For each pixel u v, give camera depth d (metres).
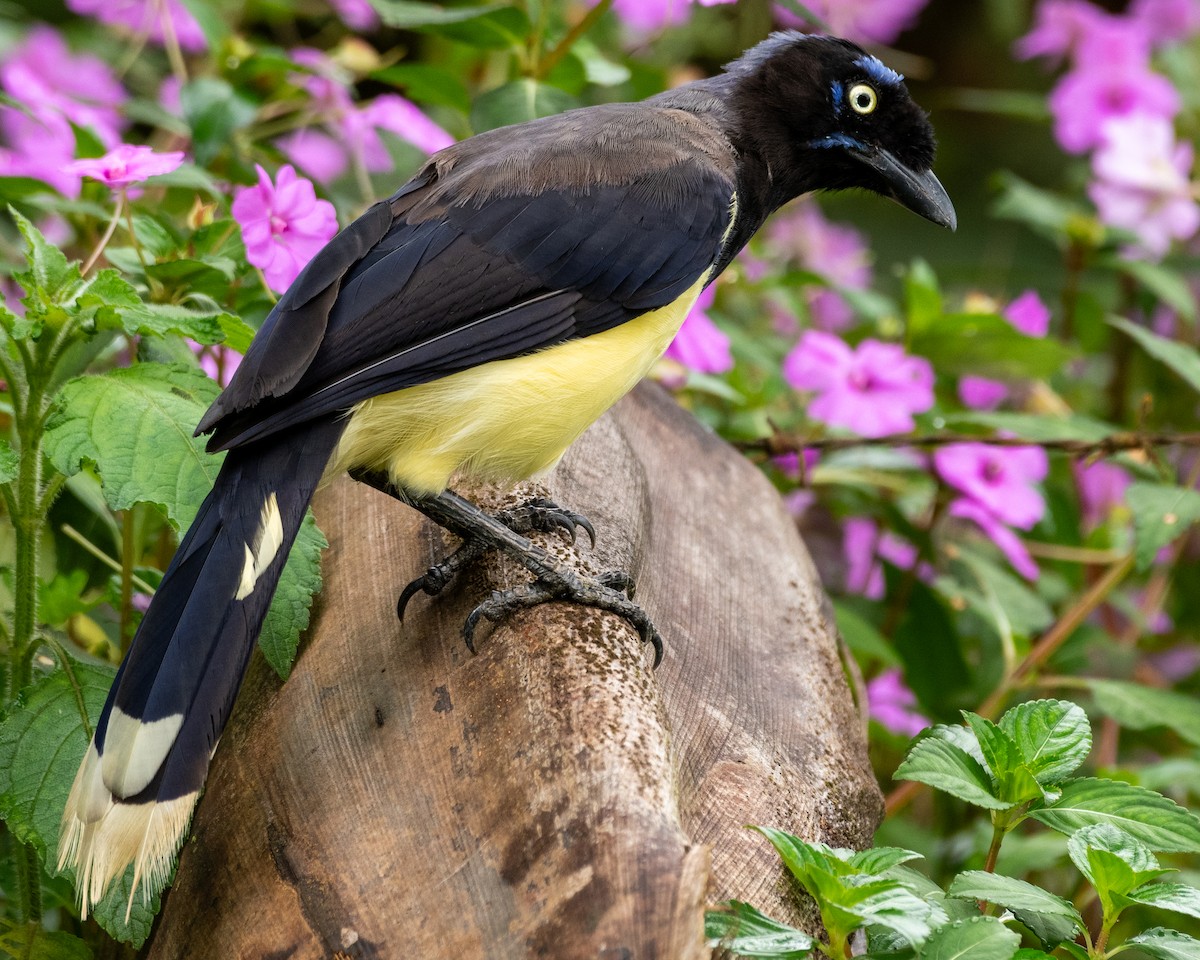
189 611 6.17
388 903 5.58
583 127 8.30
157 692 5.98
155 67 14.37
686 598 7.95
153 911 6.45
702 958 4.74
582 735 5.64
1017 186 13.12
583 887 5.09
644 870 5.00
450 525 7.28
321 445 6.85
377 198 12.04
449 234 7.40
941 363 11.00
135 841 5.79
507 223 7.49
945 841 10.16
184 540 6.42
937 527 11.54
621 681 6.07
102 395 6.79
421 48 14.84
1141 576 12.64
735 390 11.45
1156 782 9.20
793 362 10.74
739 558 8.66
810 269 14.16
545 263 7.50
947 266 14.67
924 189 9.32
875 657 10.52
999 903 5.52
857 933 6.31
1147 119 12.71
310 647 7.07
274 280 8.55
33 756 6.75
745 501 9.37
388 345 7.08
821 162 9.31
